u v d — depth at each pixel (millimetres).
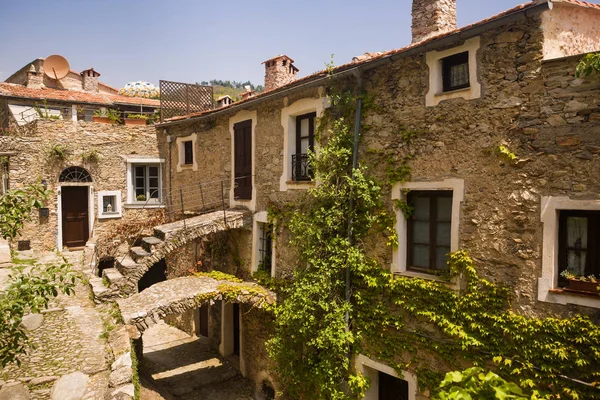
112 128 14438
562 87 5012
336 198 7258
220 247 10945
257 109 9547
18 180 13008
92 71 23375
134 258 9055
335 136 7402
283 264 8781
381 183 6840
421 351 6285
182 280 9445
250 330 10406
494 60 5539
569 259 5125
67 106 19375
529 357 5141
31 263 4254
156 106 22531
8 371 5941
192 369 11352
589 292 4746
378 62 6617
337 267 7215
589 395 4676
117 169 14516
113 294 8680
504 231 5469
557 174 5043
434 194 6402
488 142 5609
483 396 3609
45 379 5727
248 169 9922
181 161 13023
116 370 5812
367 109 7070
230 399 9898
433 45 5957
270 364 9477
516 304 5336
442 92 6168
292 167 8703
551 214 5074
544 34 5168
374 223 6957
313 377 7602
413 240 6691
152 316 7793
